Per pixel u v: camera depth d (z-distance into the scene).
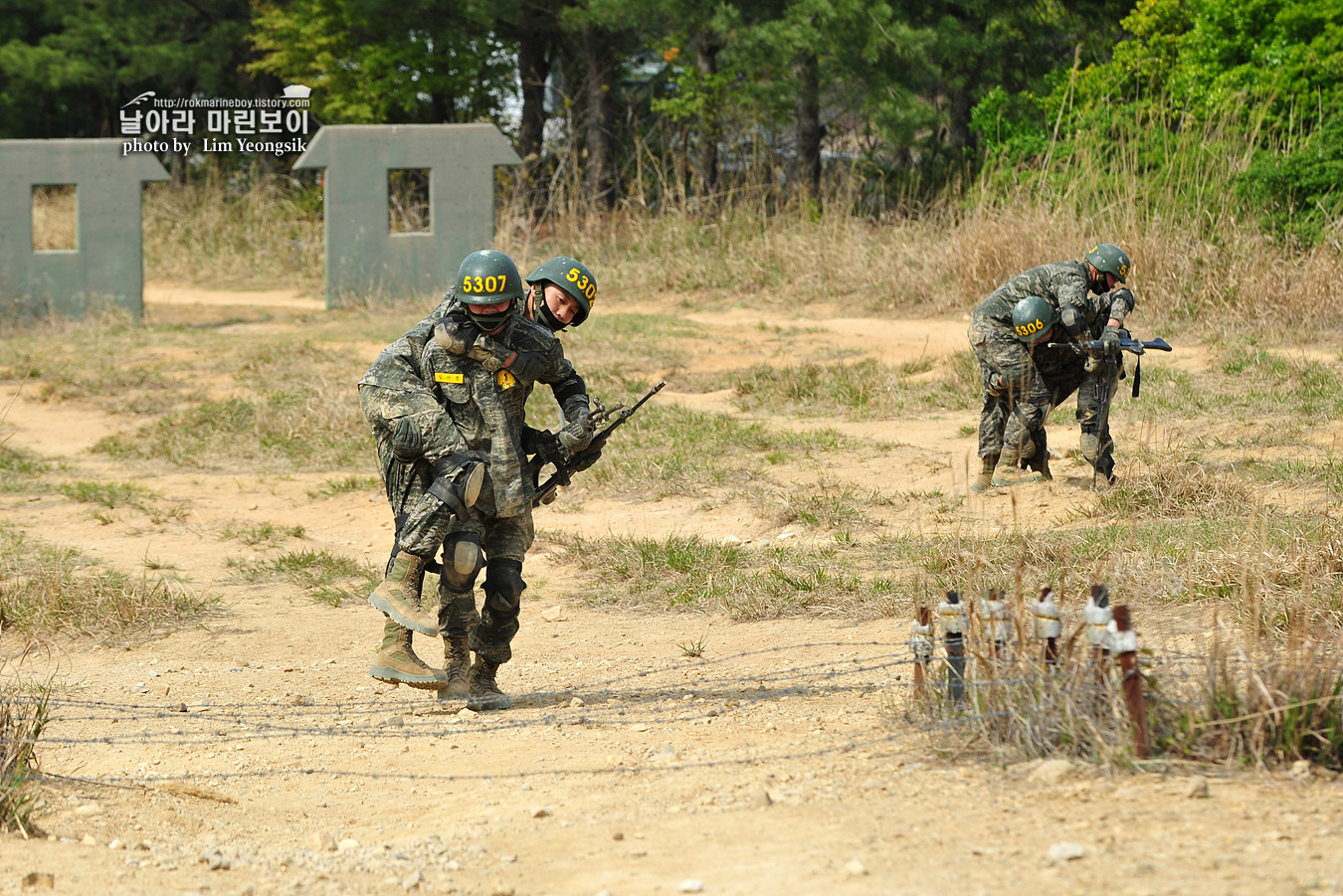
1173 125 54.12
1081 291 23.06
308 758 13.04
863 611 17.92
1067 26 70.12
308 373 38.91
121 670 16.97
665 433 30.75
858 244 53.41
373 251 56.12
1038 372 23.70
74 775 12.69
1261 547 16.00
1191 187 44.88
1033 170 53.41
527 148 78.56
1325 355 33.94
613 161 75.44
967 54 64.31
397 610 13.48
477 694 14.75
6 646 18.20
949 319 46.12
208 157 78.44
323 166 55.44
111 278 54.28
